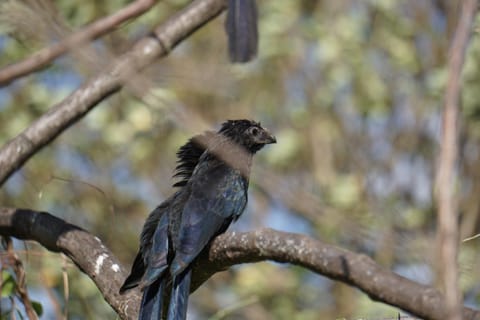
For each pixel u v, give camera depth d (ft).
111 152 56.59
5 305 31.22
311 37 56.49
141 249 26.86
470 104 53.11
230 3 19.76
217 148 29.12
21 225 27.86
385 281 17.95
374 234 18.44
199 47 53.42
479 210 55.83
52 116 28.91
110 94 28.86
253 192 55.47
